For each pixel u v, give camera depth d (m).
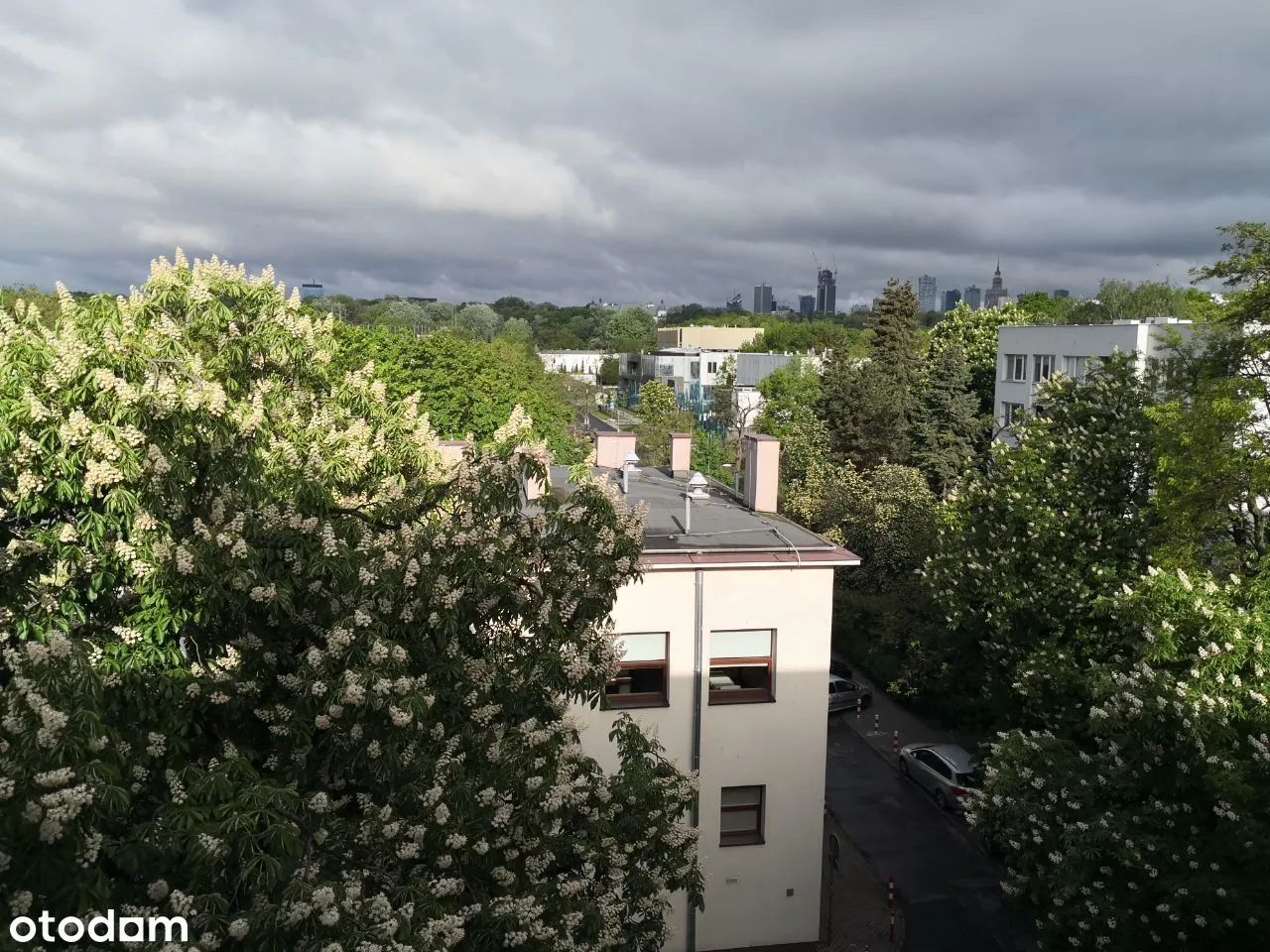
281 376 17.69
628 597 18.86
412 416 18.98
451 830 9.38
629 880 12.09
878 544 39.12
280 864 7.35
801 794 19.64
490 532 11.60
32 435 10.52
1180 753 14.42
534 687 11.23
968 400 56.19
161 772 8.88
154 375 12.06
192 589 10.02
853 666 39.28
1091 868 15.10
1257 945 13.80
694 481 22.48
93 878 6.46
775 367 100.12
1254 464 22.09
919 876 23.44
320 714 9.49
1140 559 24.78
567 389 91.75
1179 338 29.78
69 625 10.23
